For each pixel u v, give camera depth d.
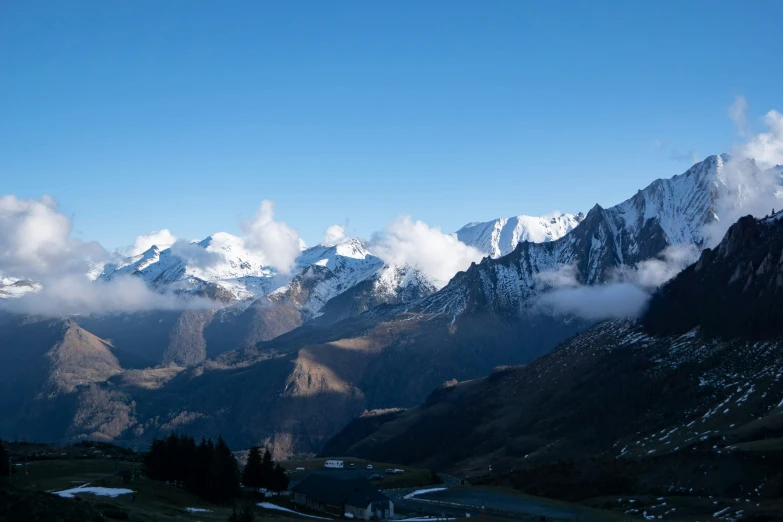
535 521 154.50
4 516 94.94
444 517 161.25
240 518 118.81
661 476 180.62
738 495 159.00
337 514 165.25
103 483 148.62
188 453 164.50
